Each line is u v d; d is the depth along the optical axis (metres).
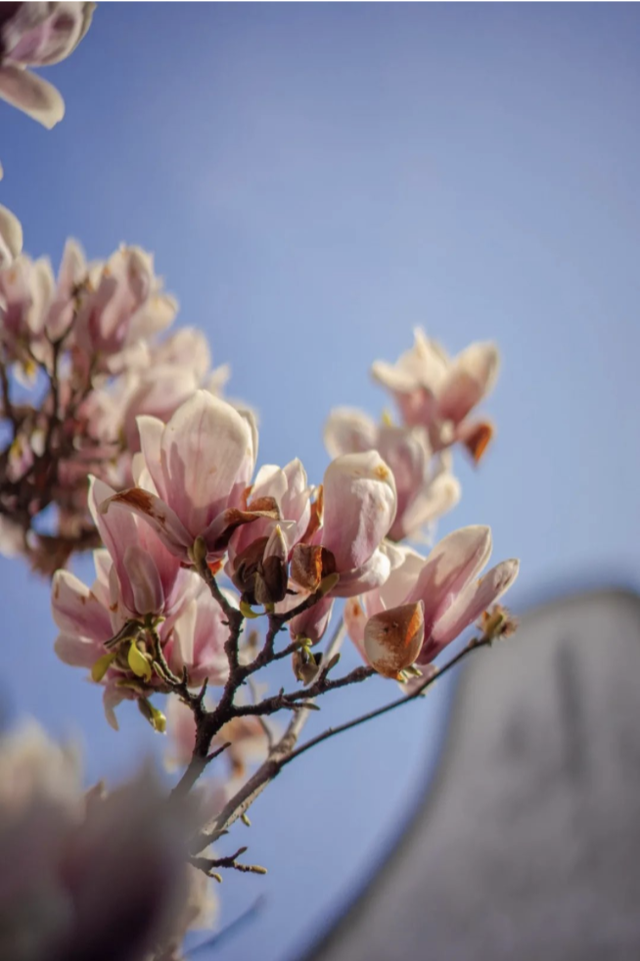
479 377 1.16
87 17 0.86
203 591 0.83
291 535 0.77
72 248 1.26
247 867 0.76
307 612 0.79
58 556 1.19
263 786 0.79
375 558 0.78
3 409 1.22
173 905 0.45
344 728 0.80
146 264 1.25
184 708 0.92
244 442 0.77
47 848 0.44
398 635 0.77
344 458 0.78
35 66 0.87
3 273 1.23
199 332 1.30
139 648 0.80
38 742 0.46
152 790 0.46
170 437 0.76
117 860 0.44
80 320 1.22
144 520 0.78
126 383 1.23
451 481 1.01
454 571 0.80
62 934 0.43
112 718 0.80
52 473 1.19
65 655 0.82
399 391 1.17
